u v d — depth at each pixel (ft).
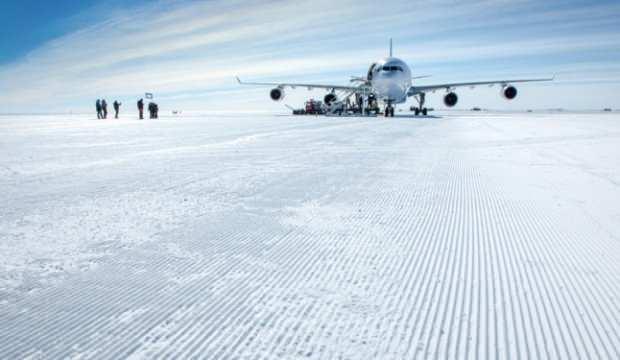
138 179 22.85
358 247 11.78
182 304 8.35
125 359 6.51
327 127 70.03
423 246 11.88
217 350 6.73
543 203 17.02
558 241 12.27
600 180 21.80
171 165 28.19
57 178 23.27
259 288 9.07
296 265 10.41
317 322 7.59
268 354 6.59
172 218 14.84
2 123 115.75
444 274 9.86
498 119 100.94
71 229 13.48
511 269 10.18
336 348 6.73
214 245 11.92
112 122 107.45
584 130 58.39
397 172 24.84
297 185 21.04
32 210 15.96
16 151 37.81
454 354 6.59
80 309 8.14
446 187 20.35
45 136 57.67
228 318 7.77
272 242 12.19
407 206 16.61
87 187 20.62
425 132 56.49
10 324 7.57
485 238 12.62
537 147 37.40
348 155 32.99
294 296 8.66
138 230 13.37
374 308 8.13
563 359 6.51
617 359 6.51
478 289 9.04
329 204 16.98
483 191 19.39
